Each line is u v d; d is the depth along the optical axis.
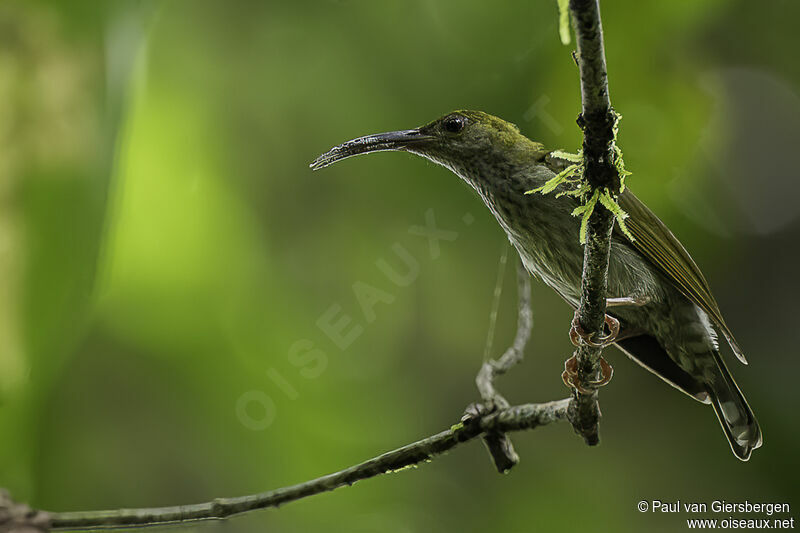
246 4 10.36
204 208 10.58
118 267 10.46
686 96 10.30
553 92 9.89
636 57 10.08
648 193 10.75
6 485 6.92
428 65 10.09
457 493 12.61
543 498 12.65
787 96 12.00
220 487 11.27
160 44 10.17
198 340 11.01
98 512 6.41
